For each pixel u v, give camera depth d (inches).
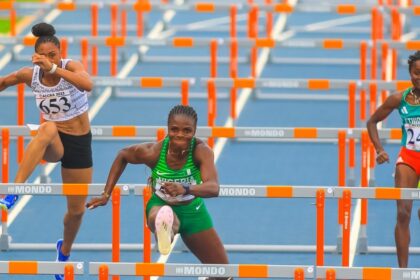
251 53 2404.0
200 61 2637.8
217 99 2319.1
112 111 2217.0
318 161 1948.8
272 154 1989.4
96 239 1555.1
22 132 1449.3
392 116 2193.7
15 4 2421.3
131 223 1625.2
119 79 1814.7
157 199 1093.8
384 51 2082.9
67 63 1228.5
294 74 2511.1
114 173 1099.9
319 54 2731.3
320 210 1156.5
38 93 1244.5
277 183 1815.9
